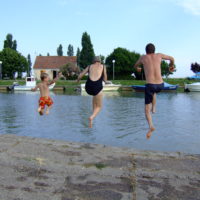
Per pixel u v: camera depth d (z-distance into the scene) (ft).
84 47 247.50
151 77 17.29
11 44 306.55
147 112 17.80
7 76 266.98
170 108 85.10
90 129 53.06
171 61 18.22
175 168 17.20
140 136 47.14
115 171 16.65
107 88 161.58
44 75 25.77
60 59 268.62
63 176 15.94
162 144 41.91
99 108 19.56
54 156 19.16
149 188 14.52
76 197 13.52
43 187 14.55
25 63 268.00
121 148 21.24
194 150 38.65
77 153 19.86
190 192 14.11
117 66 230.89
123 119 64.08
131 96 131.54
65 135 48.16
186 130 51.90
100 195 13.70
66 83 189.78
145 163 17.99
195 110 80.23
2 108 85.20
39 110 25.57
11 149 20.56
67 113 73.77
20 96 133.28
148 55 17.89
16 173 16.30
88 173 16.35
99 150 20.67
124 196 13.64
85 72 19.42
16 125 57.52
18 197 13.44
